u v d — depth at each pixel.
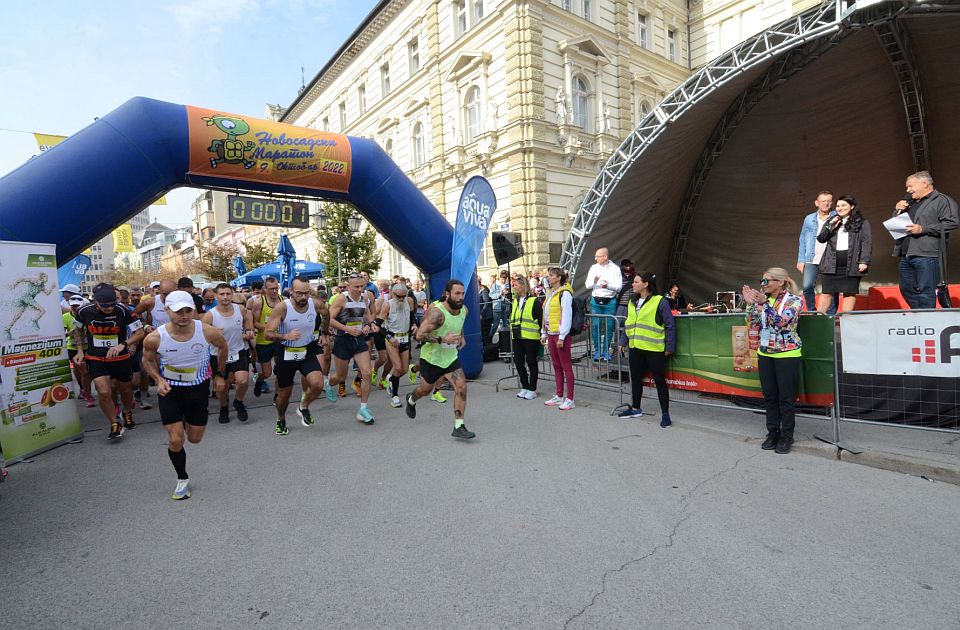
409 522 3.58
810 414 5.15
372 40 26.84
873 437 4.93
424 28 22.30
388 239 9.09
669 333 5.72
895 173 10.82
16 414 5.29
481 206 8.14
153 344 3.99
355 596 2.72
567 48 18.14
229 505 3.99
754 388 5.52
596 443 5.30
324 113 33.75
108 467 5.03
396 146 25.56
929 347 4.48
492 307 11.48
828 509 3.62
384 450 5.25
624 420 6.19
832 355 4.87
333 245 21.30
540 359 9.34
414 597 2.70
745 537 3.26
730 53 8.30
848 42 8.88
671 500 3.84
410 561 3.06
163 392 3.99
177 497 4.14
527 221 17.83
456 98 20.30
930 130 10.05
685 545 3.17
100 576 3.01
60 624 2.57
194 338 4.16
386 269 27.94
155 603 2.72
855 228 6.43
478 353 9.28
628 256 12.08
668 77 23.30
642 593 2.69
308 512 3.80
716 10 23.33
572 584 2.78
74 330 6.18
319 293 9.50
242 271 26.03
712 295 13.20
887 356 4.64
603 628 2.42
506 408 7.00
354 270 21.84
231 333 6.57
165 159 6.64
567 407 6.78
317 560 3.11
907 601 2.57
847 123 10.39
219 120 6.93
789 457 4.71
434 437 5.68
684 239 13.23
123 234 24.81
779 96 10.36
